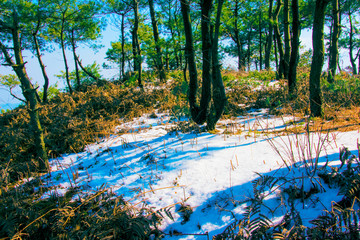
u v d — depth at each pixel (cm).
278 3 1203
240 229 182
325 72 827
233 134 438
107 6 1436
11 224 216
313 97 488
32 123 359
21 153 458
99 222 206
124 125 614
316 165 234
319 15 471
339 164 247
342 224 181
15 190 304
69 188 303
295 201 215
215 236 189
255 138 389
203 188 260
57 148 468
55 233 220
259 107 716
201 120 554
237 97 814
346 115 462
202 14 475
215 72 455
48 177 351
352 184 195
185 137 451
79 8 1422
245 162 298
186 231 213
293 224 191
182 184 275
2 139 493
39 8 1224
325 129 385
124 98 848
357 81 620
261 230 175
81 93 949
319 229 171
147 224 201
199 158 330
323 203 206
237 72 1318
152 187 280
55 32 1527
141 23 1586
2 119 701
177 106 502
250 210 191
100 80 1355
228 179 267
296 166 260
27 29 1287
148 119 670
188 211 233
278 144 340
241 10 1733
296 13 757
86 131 527
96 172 348
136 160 365
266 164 284
